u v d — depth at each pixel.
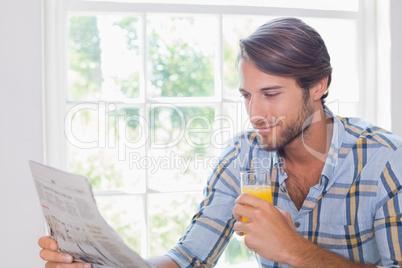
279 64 1.06
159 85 4.61
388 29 1.90
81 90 4.73
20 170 1.62
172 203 3.67
